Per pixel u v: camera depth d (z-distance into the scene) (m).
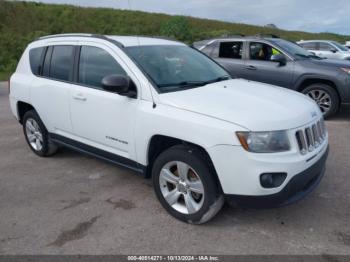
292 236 3.17
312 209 3.62
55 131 4.82
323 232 3.22
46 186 4.34
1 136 6.60
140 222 3.46
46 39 5.00
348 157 5.03
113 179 4.49
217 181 3.17
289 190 3.00
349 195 3.90
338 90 6.84
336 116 7.48
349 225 3.33
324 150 3.46
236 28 39.88
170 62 4.05
